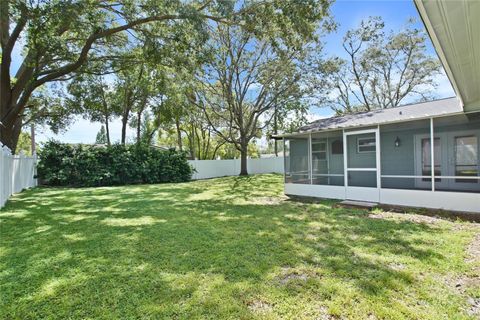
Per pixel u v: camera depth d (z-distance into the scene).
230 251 3.80
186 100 16.77
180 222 5.55
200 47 8.73
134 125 20.59
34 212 6.50
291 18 8.29
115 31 8.95
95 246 4.04
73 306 2.45
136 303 2.49
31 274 3.08
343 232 4.73
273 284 2.82
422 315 2.27
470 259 3.43
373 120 8.20
